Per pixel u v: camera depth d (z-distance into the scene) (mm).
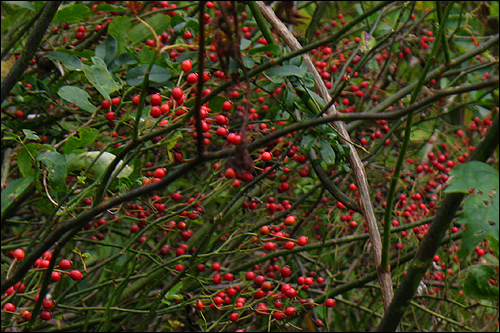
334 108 1766
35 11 1833
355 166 1754
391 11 2092
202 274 2059
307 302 1838
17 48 1967
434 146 2377
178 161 1794
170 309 1884
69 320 2049
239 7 2029
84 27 2021
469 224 1619
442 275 2043
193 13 1992
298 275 2107
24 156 1724
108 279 1972
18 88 1859
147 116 1746
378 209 2076
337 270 2246
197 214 1887
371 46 1838
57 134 1952
